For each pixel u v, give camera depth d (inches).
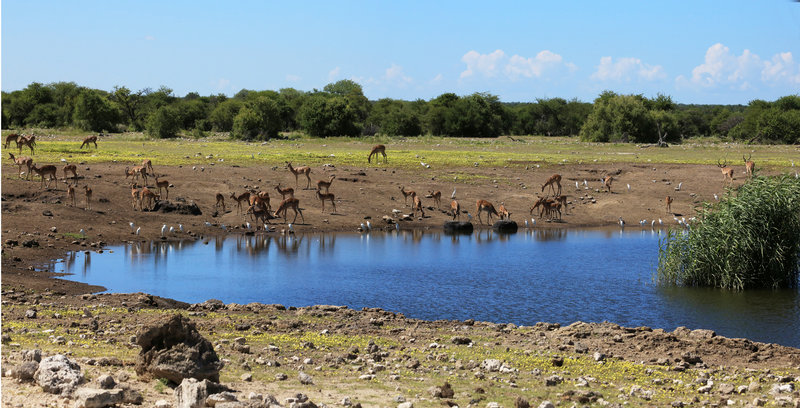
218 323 663.8
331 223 1695.4
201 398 370.3
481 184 2142.0
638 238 1584.6
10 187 1644.9
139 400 373.1
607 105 4291.3
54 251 1240.2
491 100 5374.0
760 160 2657.5
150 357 425.1
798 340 767.1
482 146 3474.4
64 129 4266.7
